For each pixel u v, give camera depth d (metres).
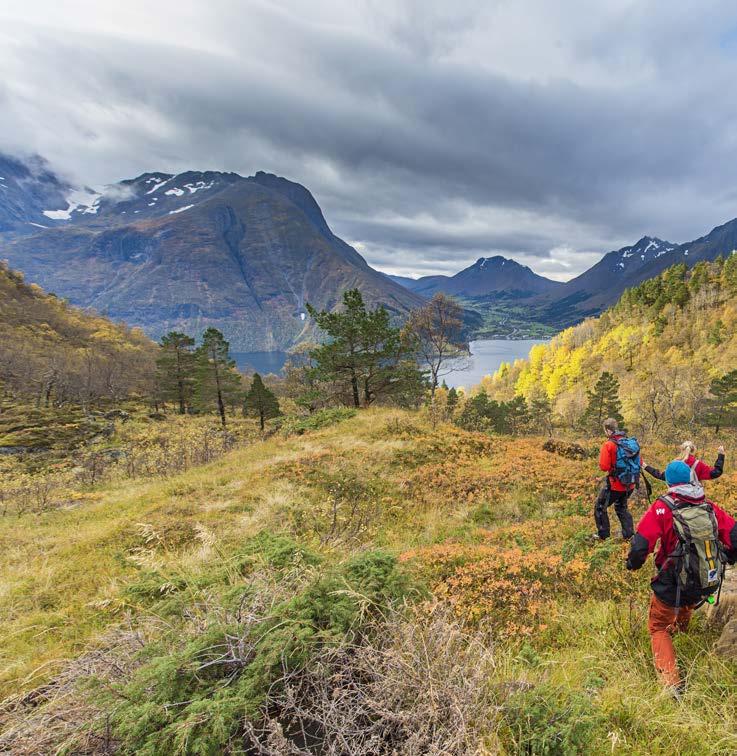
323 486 10.59
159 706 2.13
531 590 4.54
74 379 62.69
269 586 3.42
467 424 19.64
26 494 16.98
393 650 2.46
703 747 2.43
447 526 7.95
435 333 29.00
